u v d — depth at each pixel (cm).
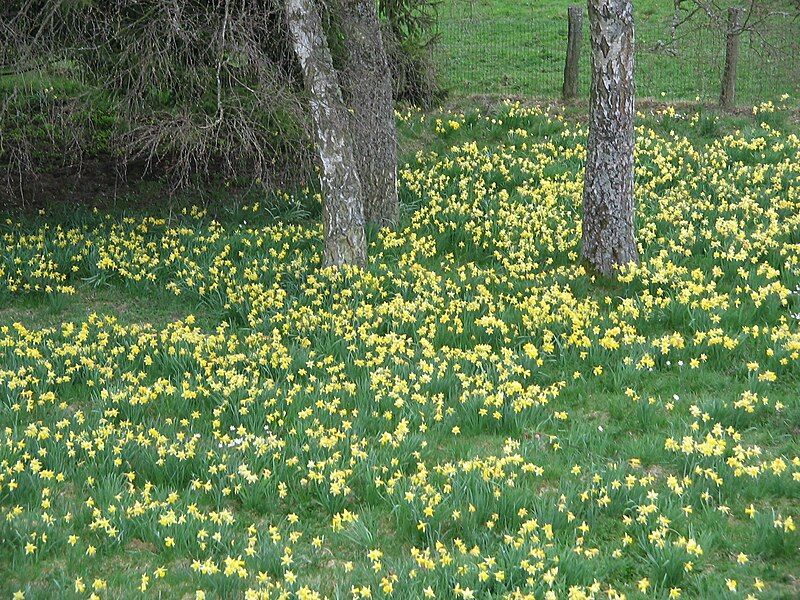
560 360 910
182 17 1105
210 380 835
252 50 1063
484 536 613
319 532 642
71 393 850
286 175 1292
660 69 2023
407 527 630
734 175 1453
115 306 1097
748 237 1194
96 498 654
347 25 1202
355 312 1004
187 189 1454
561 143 1599
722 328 957
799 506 651
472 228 1259
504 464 698
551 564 569
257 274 1127
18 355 894
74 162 1496
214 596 548
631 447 737
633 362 887
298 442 742
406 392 823
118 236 1260
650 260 1123
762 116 1677
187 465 699
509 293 1087
